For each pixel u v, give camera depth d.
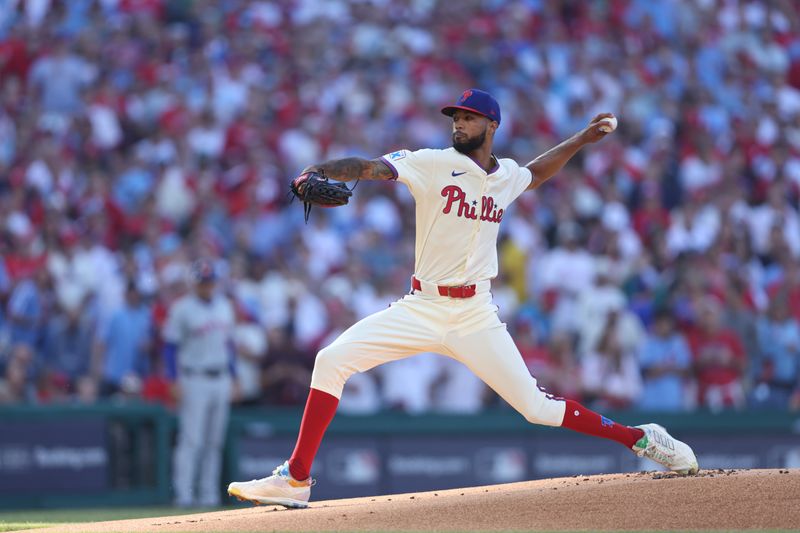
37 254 44.78
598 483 21.67
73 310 42.75
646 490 20.12
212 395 38.50
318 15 67.06
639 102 66.31
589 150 61.50
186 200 50.78
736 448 44.12
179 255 45.19
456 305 20.78
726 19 76.25
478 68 66.19
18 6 63.38
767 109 70.19
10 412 37.62
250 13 65.25
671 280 50.06
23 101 56.62
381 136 58.59
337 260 50.41
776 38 77.44
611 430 21.73
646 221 56.31
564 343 45.44
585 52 69.75
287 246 50.56
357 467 40.47
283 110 58.38
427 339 20.89
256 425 40.03
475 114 20.48
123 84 59.25
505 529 18.69
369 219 53.31
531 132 62.75
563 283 50.88
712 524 18.78
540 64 67.56
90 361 42.47
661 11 74.38
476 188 20.56
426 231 20.70
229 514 21.64
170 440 39.59
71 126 55.03
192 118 56.06
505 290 49.81
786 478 20.42
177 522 20.64
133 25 62.78
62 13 63.47
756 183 63.66
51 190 50.31
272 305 45.66
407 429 41.19
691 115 66.62
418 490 41.12
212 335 38.50
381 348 20.92
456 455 41.69
